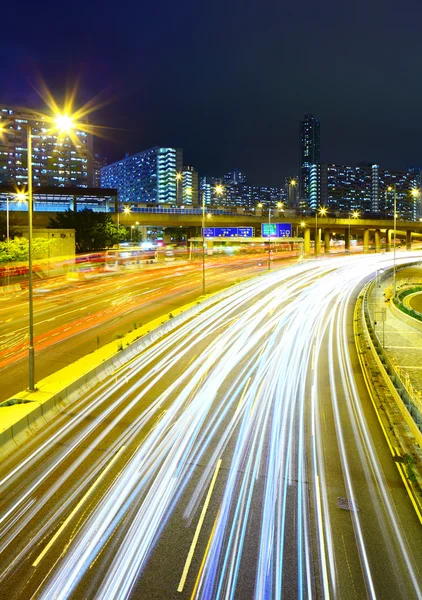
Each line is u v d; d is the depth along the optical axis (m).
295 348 30.89
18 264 60.78
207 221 104.69
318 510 12.70
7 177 180.25
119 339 30.42
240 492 13.52
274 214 120.62
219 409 20.00
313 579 10.15
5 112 179.25
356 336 34.72
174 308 44.16
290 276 74.44
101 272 75.19
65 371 23.45
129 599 9.54
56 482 13.95
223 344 31.58
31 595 9.62
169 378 24.23
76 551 10.94
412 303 54.31
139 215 96.88
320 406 20.52
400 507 12.95
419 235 175.00
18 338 32.81
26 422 17.25
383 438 17.39
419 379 26.42
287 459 15.59
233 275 72.38
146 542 11.27
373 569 10.48
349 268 88.38
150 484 13.87
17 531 11.66
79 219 82.75
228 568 10.43
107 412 19.56
